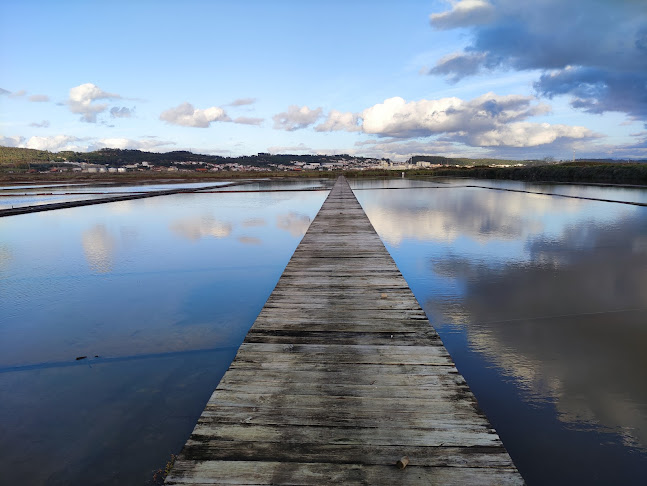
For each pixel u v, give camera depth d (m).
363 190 25.08
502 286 4.75
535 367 2.83
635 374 2.70
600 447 2.02
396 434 1.58
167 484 1.33
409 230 9.22
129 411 2.41
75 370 2.96
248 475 1.37
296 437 1.56
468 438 1.55
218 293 4.98
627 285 4.68
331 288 3.59
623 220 10.17
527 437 2.10
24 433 2.22
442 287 4.76
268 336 2.55
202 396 2.58
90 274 5.98
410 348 2.38
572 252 6.62
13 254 7.50
